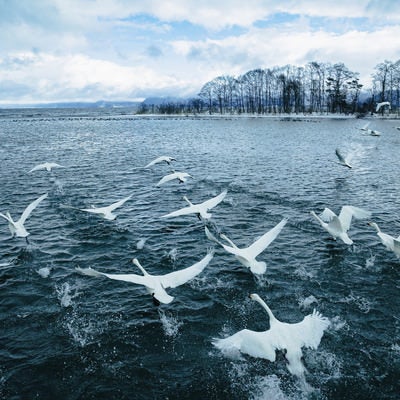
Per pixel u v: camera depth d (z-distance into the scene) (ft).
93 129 385.50
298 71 564.71
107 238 77.36
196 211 60.95
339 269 62.95
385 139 249.14
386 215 90.63
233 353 44.27
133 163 171.01
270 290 56.90
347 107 529.04
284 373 41.47
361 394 38.75
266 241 51.44
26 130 374.43
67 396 38.99
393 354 43.68
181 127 393.91
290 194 110.52
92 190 120.16
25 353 44.65
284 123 410.52
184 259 67.92
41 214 93.76
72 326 49.34
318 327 35.04
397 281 59.26
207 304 53.52
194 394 39.04
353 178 132.26
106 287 58.65
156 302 51.37
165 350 45.01
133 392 39.37
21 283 60.08
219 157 183.73
